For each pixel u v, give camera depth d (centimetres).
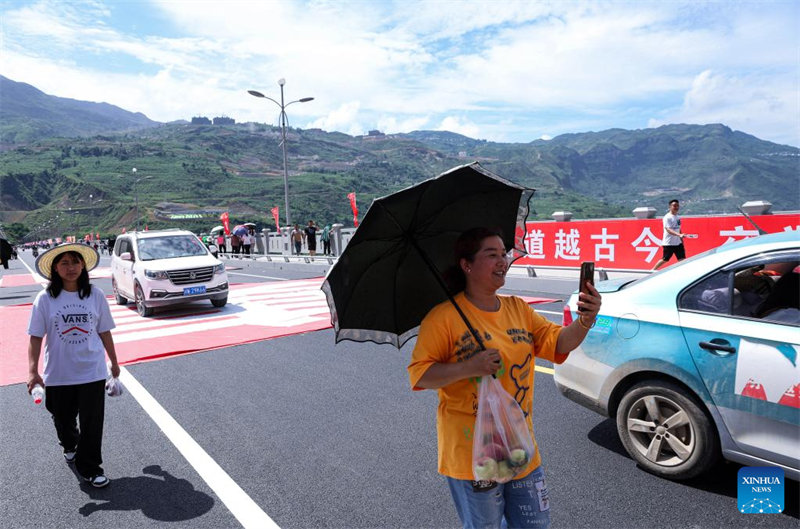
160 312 1127
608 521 300
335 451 407
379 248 203
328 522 312
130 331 917
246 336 838
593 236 1252
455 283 214
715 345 308
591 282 203
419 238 213
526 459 190
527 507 204
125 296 1216
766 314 302
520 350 203
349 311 209
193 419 485
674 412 335
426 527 304
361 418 474
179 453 413
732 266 321
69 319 353
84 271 363
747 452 298
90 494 354
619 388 363
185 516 323
